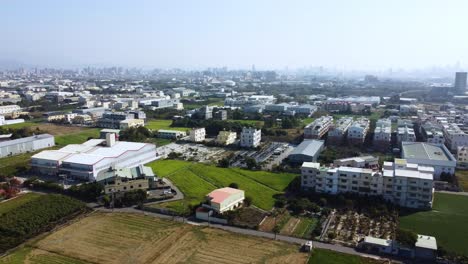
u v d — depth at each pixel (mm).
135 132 193250
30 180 118438
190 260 73938
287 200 106250
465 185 123125
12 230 83562
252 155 163875
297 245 80688
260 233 86500
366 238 80625
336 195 108125
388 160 150750
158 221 93062
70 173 127125
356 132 177875
